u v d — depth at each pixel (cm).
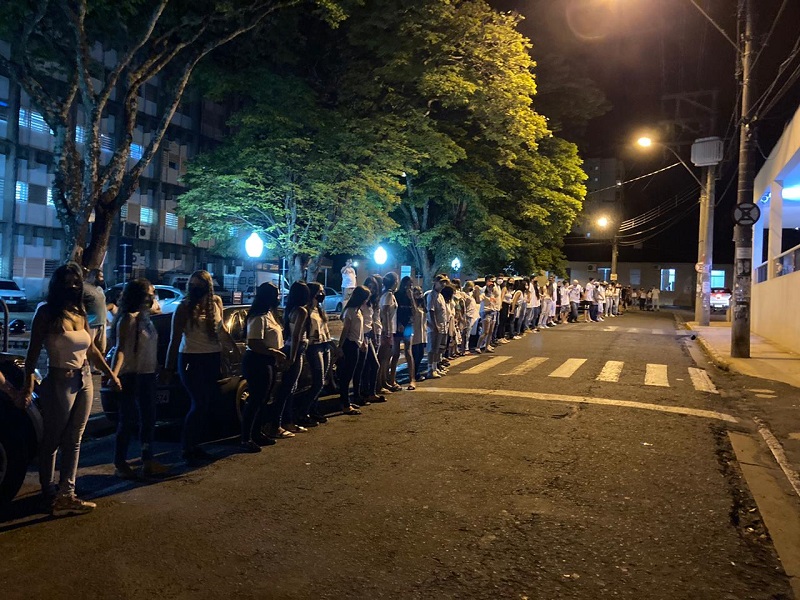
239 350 822
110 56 3528
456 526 524
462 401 1028
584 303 3139
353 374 966
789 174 1931
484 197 2798
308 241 2259
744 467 717
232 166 2180
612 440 798
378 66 2209
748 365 1428
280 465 689
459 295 1508
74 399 535
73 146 1277
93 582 421
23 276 3391
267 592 412
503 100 2216
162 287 2078
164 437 832
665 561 469
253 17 1478
